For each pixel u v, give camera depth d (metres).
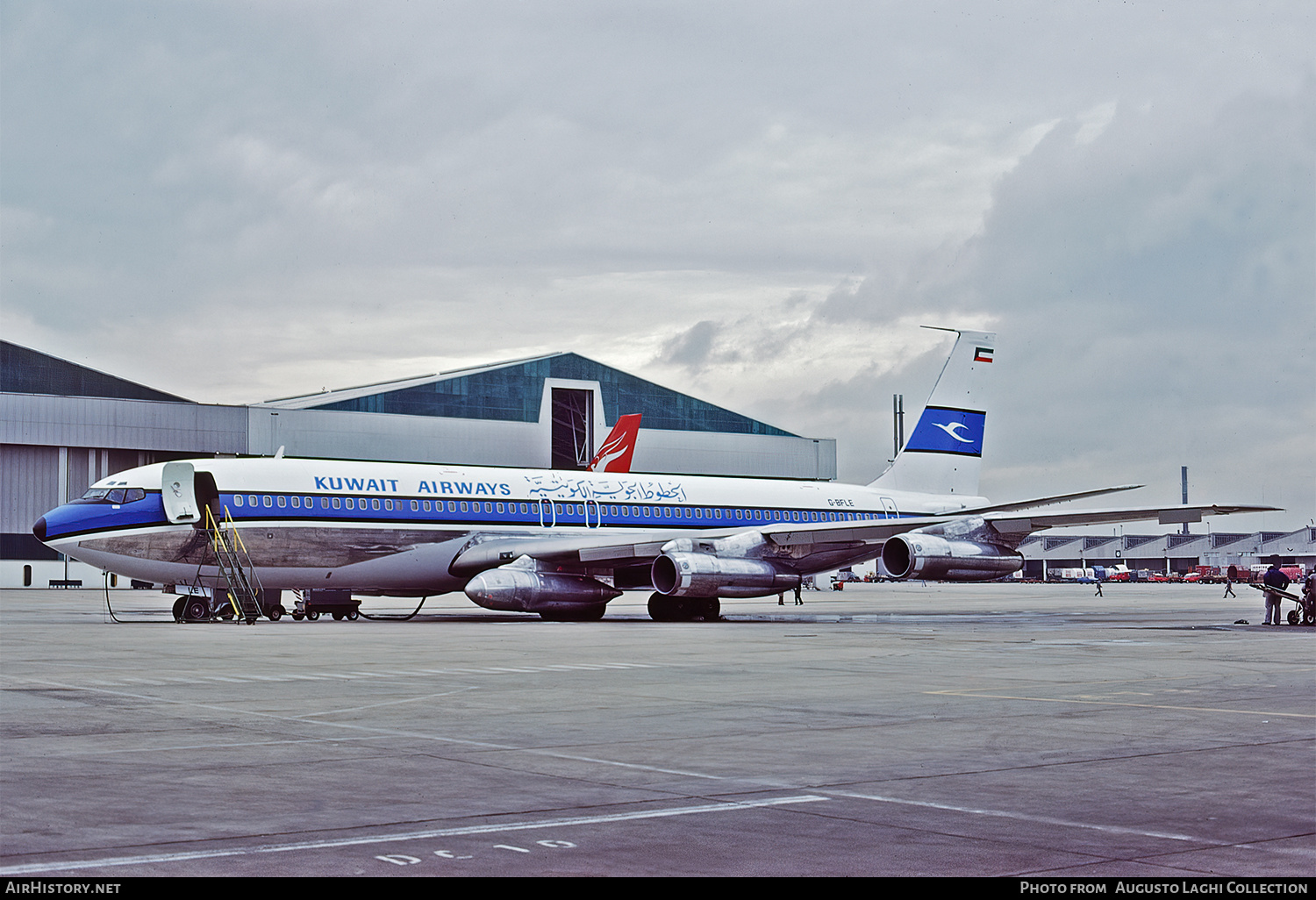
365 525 41.88
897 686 20.33
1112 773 12.46
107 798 10.95
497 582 40.81
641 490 47.91
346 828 9.89
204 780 11.87
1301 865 8.90
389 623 42.00
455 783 11.77
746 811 10.60
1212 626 40.28
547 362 101.56
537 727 15.48
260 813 10.41
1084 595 93.44
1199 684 20.73
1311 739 14.73
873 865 8.88
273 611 44.06
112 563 40.50
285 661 24.97
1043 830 9.96
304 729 15.26
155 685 20.14
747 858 9.06
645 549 41.75
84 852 9.05
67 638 32.31
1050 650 28.53
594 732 15.05
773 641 31.52
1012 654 27.42
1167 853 9.23
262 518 40.38
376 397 96.62
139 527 40.16
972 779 12.11
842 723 15.93
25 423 90.50
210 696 18.69
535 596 41.44
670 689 19.70
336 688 19.83
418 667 23.64
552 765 12.79
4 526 91.38
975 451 56.56
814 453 111.94
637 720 16.12
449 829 9.90
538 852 9.20
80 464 93.50
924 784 11.83
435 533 43.16
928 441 55.47
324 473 42.03
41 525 40.31
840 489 52.81
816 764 12.91
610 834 9.76
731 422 108.31
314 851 9.16
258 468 41.16
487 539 44.16
